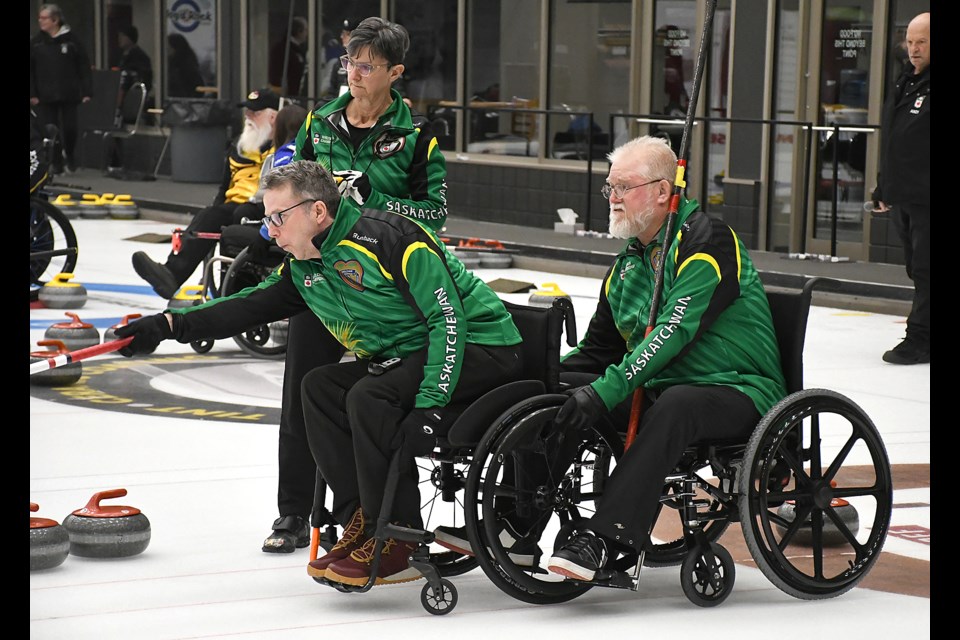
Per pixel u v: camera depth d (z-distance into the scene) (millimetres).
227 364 24203
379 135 14102
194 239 25156
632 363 11938
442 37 47188
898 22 34188
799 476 12320
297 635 11406
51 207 29750
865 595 12625
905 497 16078
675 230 12430
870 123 35000
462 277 12398
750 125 37781
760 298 12633
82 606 12117
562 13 43188
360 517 12406
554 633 11500
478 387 12219
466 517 11766
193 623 11695
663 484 11945
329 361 13969
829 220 36094
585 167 42656
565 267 36531
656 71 40844
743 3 37844
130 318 13789
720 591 12398
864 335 27750
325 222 12203
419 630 11562
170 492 16078
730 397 12195
